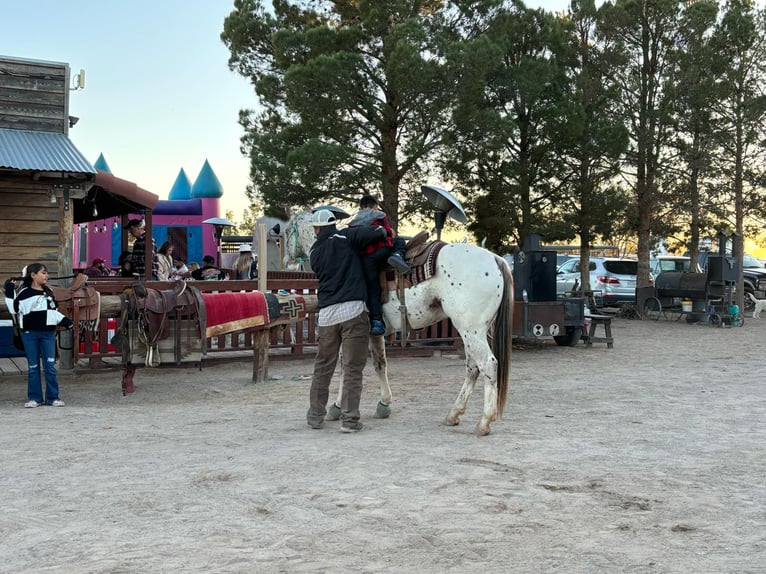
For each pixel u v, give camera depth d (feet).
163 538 13.92
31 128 41.70
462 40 63.16
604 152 73.87
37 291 28.71
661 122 75.97
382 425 24.84
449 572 12.37
